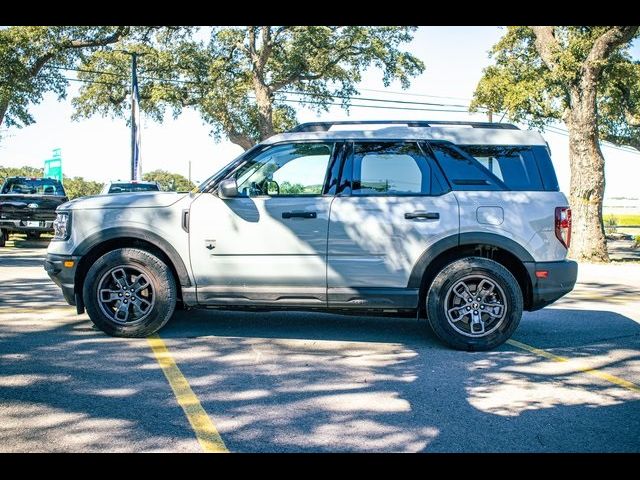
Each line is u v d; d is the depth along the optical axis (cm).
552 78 1920
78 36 3152
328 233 617
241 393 475
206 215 627
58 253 641
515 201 618
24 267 1264
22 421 411
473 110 2469
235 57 3516
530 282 616
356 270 617
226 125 3575
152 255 630
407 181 628
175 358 569
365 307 623
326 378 518
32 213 1762
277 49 3547
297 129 656
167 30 3344
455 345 616
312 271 619
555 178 633
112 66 3619
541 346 647
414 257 615
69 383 491
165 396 465
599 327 750
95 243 633
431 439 392
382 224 615
